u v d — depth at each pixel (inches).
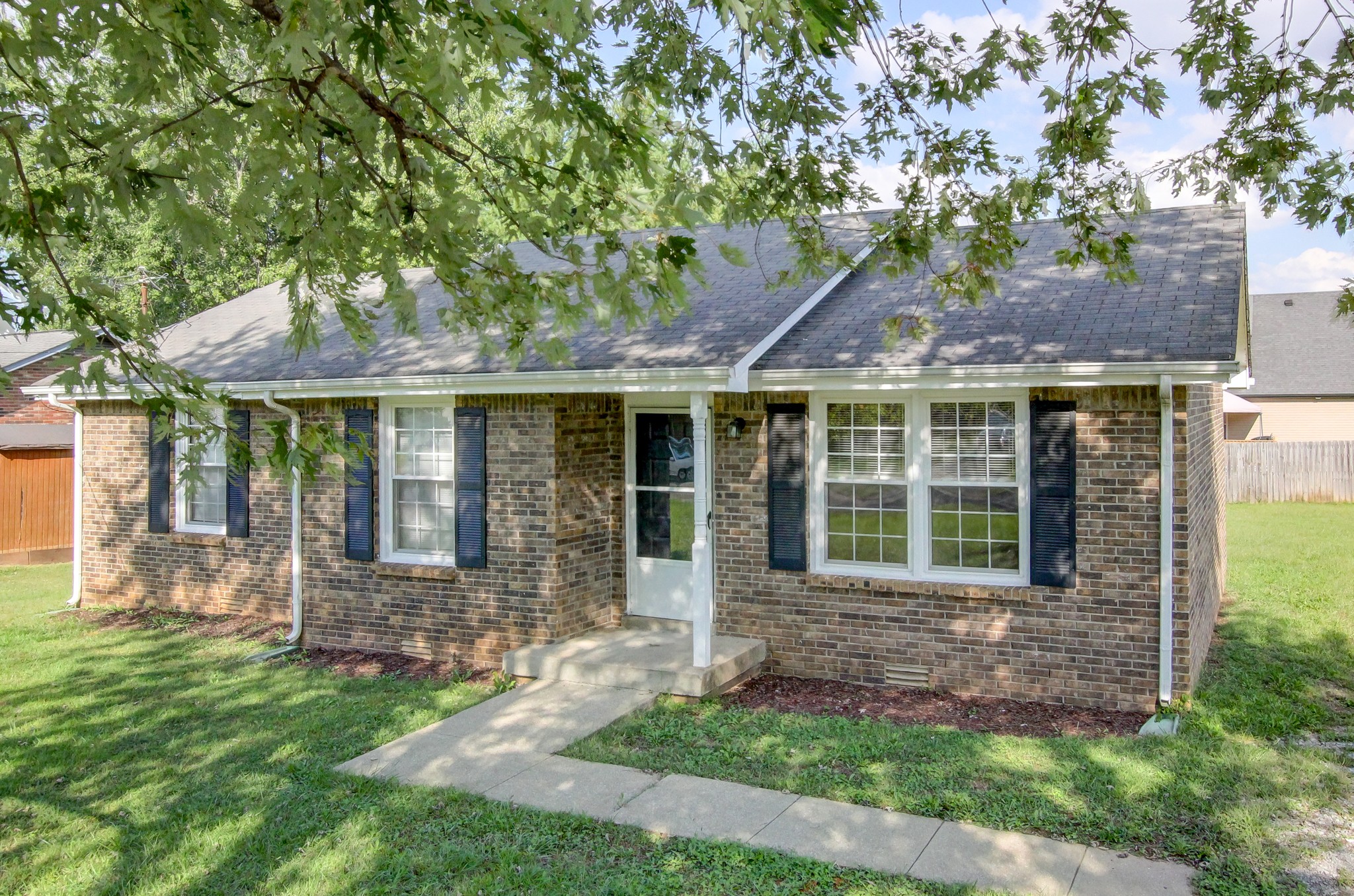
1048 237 458.6
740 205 308.8
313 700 369.1
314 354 476.1
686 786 271.1
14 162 188.2
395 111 227.8
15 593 620.7
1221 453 586.2
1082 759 286.0
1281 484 1097.4
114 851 238.8
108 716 350.3
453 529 436.5
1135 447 333.7
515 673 387.5
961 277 313.4
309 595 466.3
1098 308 361.1
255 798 269.6
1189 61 298.2
